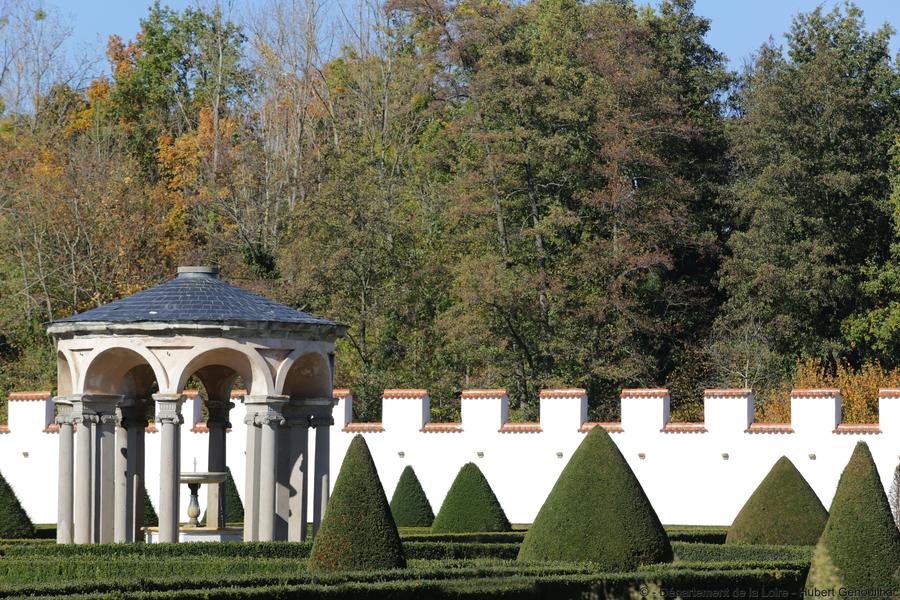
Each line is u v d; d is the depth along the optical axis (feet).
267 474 102.17
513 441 146.20
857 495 78.74
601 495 88.48
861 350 212.43
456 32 241.35
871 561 77.56
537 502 144.66
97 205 224.12
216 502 121.29
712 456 140.05
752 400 143.02
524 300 212.84
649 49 230.07
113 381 104.99
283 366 103.65
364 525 81.35
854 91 216.95
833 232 217.97
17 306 219.61
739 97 257.55
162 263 225.35
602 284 217.36
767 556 101.76
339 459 150.30
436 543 106.42
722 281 216.74
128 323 101.09
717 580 82.43
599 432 90.33
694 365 214.28
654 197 219.41
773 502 109.29
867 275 216.95
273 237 232.32
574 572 83.46
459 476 133.49
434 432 148.56
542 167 223.51
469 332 205.67
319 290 207.31
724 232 238.07
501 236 221.46
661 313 226.99
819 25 230.89
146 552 97.50
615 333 210.18
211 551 97.45
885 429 133.39
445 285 221.05
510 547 107.65
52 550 97.76
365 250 209.15
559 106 216.74
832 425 135.74
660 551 88.17
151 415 188.75
